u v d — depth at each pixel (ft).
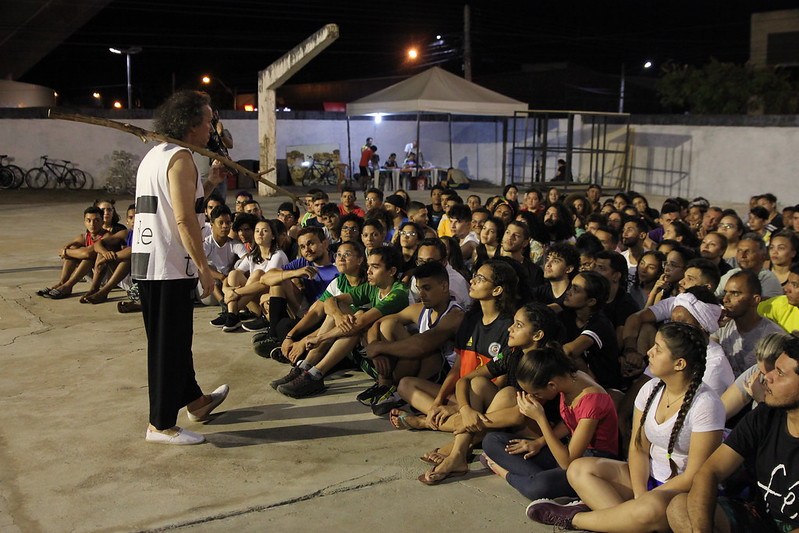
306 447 13.32
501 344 13.41
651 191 65.31
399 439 13.75
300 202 16.03
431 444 13.55
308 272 18.21
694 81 83.30
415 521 10.80
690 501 9.31
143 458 12.73
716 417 9.95
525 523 10.79
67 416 14.46
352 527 10.61
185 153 12.69
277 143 67.46
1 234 37.27
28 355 18.17
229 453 13.01
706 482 9.36
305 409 15.14
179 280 12.80
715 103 82.53
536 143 72.33
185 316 13.02
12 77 83.10
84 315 22.15
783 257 17.97
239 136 66.44
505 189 31.12
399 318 16.10
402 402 15.03
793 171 56.24
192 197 12.66
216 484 11.84
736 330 13.99
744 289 13.23
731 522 9.34
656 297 17.02
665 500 9.68
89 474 12.10
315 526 10.62
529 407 11.53
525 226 18.24
